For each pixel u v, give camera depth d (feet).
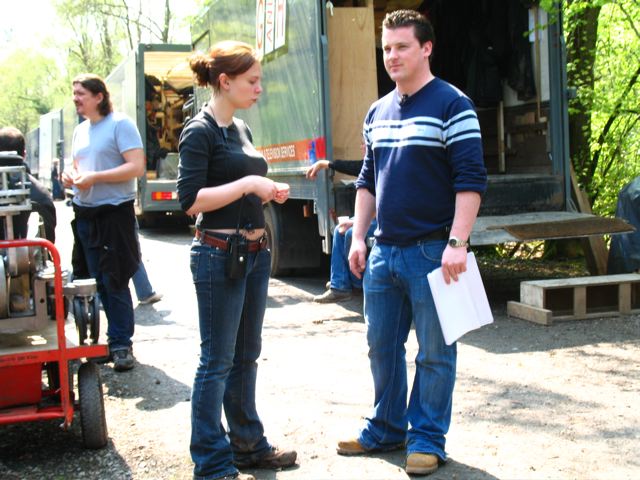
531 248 33.76
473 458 12.13
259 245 11.16
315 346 19.54
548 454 12.24
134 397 15.93
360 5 27.30
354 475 11.63
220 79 10.69
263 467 11.98
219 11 35.73
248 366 11.70
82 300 13.00
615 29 32.91
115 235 17.38
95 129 17.61
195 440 11.03
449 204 11.37
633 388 15.38
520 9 26.84
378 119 11.88
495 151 29.50
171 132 50.14
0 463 12.69
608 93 31.65
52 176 94.63
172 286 29.09
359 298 26.00
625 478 11.32
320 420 14.14
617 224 22.72
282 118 27.89
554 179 25.20
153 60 49.01
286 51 26.94
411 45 11.16
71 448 13.26
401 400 12.34
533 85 26.61
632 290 22.08
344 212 24.02
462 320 10.98
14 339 13.28
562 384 15.75
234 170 10.81
